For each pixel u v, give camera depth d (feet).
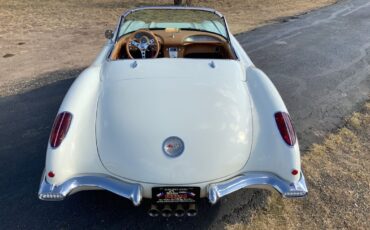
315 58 21.85
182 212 7.63
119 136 7.52
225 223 8.61
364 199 9.46
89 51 23.03
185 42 12.21
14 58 21.47
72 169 7.43
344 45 25.14
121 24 13.25
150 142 7.38
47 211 8.92
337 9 42.32
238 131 7.74
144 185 7.33
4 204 9.12
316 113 14.43
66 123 7.59
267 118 8.04
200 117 7.74
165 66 9.23
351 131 13.09
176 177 7.26
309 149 11.78
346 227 8.50
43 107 14.60
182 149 7.34
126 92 8.29
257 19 35.60
